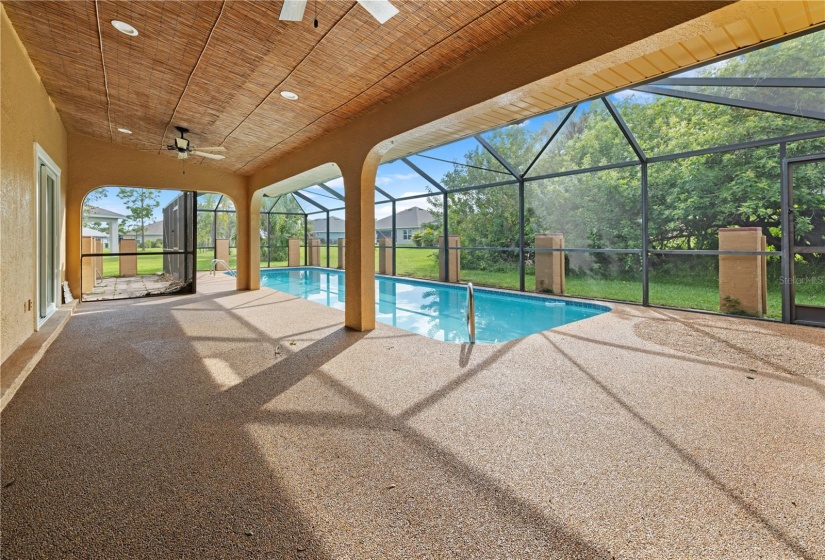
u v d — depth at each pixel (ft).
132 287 31.86
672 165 23.66
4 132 10.85
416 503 5.72
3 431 7.84
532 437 7.64
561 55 9.41
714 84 17.10
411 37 10.52
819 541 4.95
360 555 4.76
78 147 23.17
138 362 12.39
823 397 9.37
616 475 6.39
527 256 30.45
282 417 8.55
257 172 27.71
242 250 29.86
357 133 16.48
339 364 12.17
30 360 11.34
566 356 12.81
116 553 4.75
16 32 11.80
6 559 4.59
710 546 4.88
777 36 9.79
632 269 25.76
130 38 11.58
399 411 8.84
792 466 6.59
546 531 5.15
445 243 34.55
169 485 6.12
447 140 19.49
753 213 20.53
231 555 4.74
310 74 12.84
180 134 20.52
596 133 26.53
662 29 7.85
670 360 12.25
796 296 16.89
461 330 20.39
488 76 11.07
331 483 6.19
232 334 16.10
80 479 6.24
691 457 6.89
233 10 9.80
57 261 19.63
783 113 16.15
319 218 54.85
